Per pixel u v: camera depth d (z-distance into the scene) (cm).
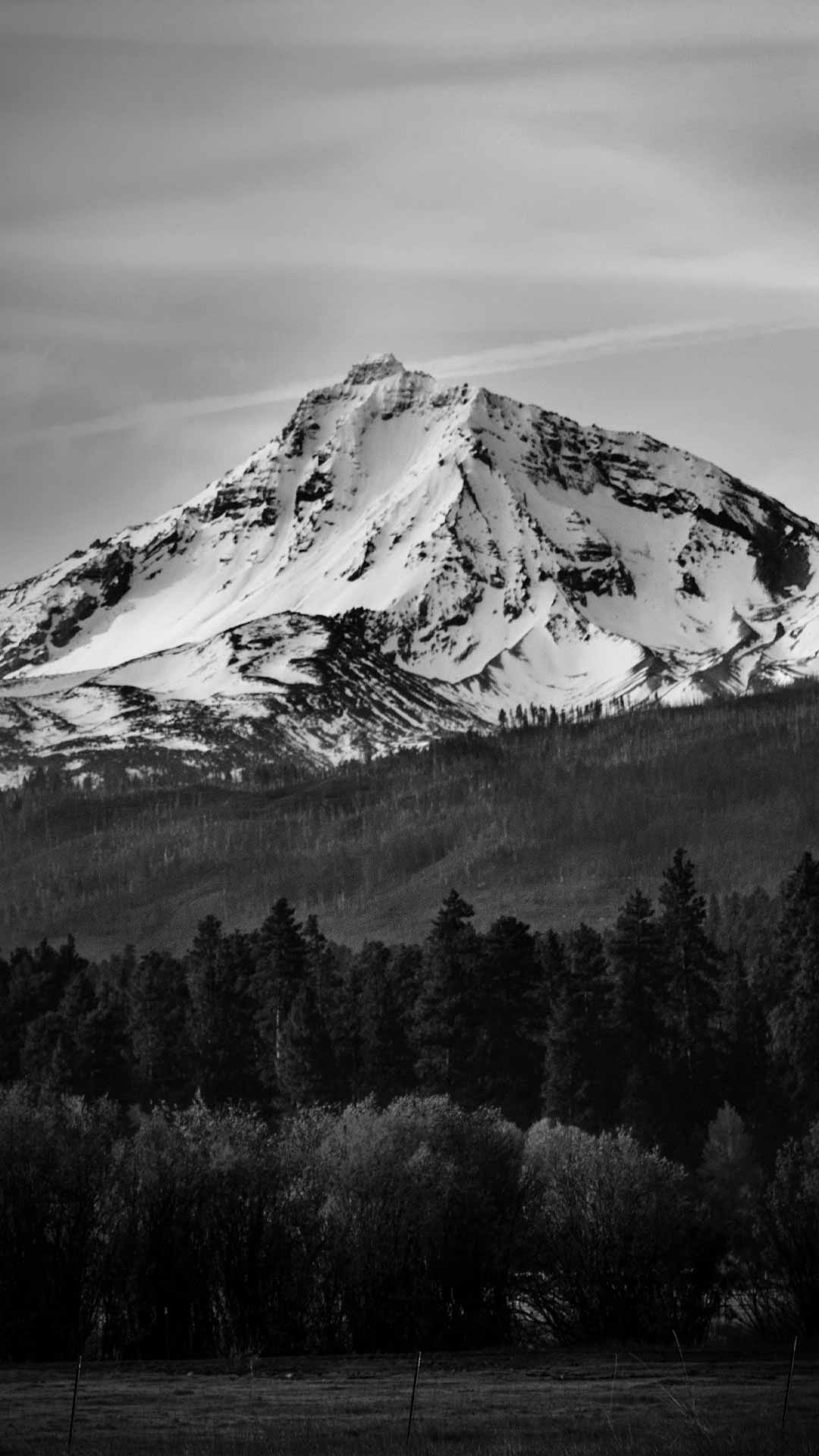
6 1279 16438
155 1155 17512
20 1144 16962
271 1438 10694
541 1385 13275
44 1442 10575
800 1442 10306
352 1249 17138
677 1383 13250
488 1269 17338
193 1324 16850
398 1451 10150
